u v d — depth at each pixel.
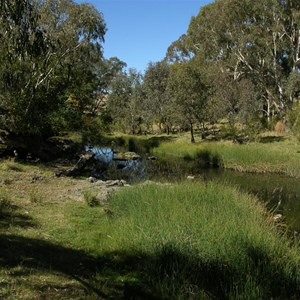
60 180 13.71
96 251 6.81
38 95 18.69
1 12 5.86
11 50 7.30
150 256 6.29
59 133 23.62
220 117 33.06
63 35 23.08
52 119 20.95
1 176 12.85
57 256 6.25
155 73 43.38
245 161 21.52
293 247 6.66
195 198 9.39
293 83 33.94
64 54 22.70
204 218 7.34
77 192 11.66
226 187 11.11
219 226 6.81
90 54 27.00
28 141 18.69
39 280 5.12
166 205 8.61
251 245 6.04
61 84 22.22
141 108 45.94
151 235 6.84
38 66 15.84
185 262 5.91
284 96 36.16
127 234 7.24
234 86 31.56
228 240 6.19
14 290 4.68
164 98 40.94
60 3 23.83
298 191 15.48
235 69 38.56
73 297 4.79
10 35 6.29
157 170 20.94
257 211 9.31
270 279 5.48
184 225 7.03
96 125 26.97
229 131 30.88
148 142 35.50
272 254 6.02
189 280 5.53
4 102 17.52
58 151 20.98
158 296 5.23
